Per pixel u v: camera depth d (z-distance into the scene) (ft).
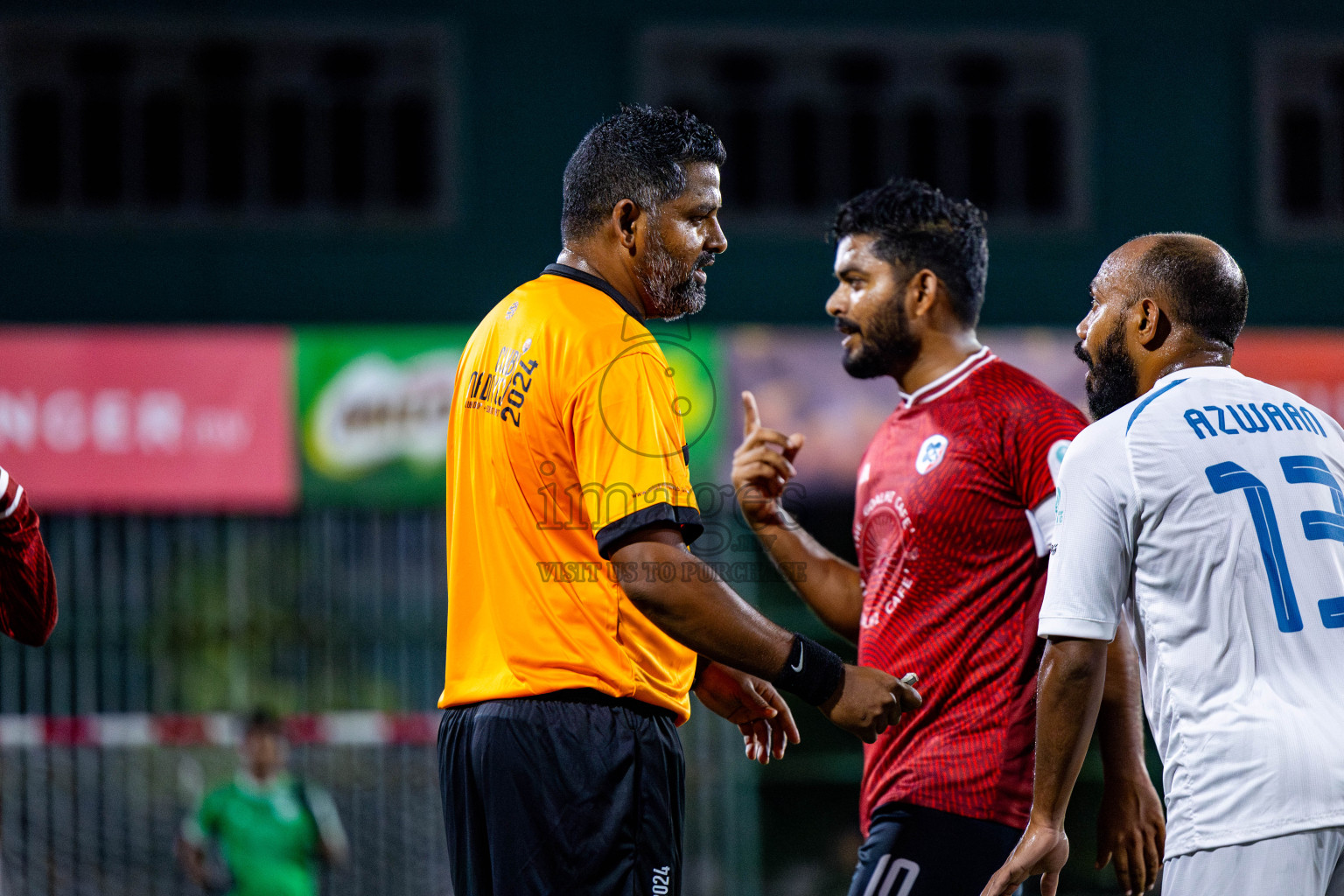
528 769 28.45
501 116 131.03
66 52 131.23
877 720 29.40
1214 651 27.78
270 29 131.44
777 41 135.33
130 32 131.13
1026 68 138.51
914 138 138.82
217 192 132.26
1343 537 28.55
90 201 130.62
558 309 29.35
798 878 106.73
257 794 84.69
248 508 91.40
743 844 93.04
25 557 30.68
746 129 136.87
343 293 128.36
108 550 98.02
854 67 138.51
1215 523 28.07
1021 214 137.69
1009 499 34.17
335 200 132.98
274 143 132.98
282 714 98.53
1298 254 135.23
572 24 132.67
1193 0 137.49
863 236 37.14
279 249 128.36
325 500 91.50
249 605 99.45
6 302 125.49
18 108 130.11
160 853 97.14
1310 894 26.63
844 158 138.10
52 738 91.86
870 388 90.94
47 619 32.07
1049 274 133.49
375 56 133.69
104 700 96.89
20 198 129.29
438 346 93.35
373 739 95.55
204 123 132.77
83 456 89.97
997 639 34.06
